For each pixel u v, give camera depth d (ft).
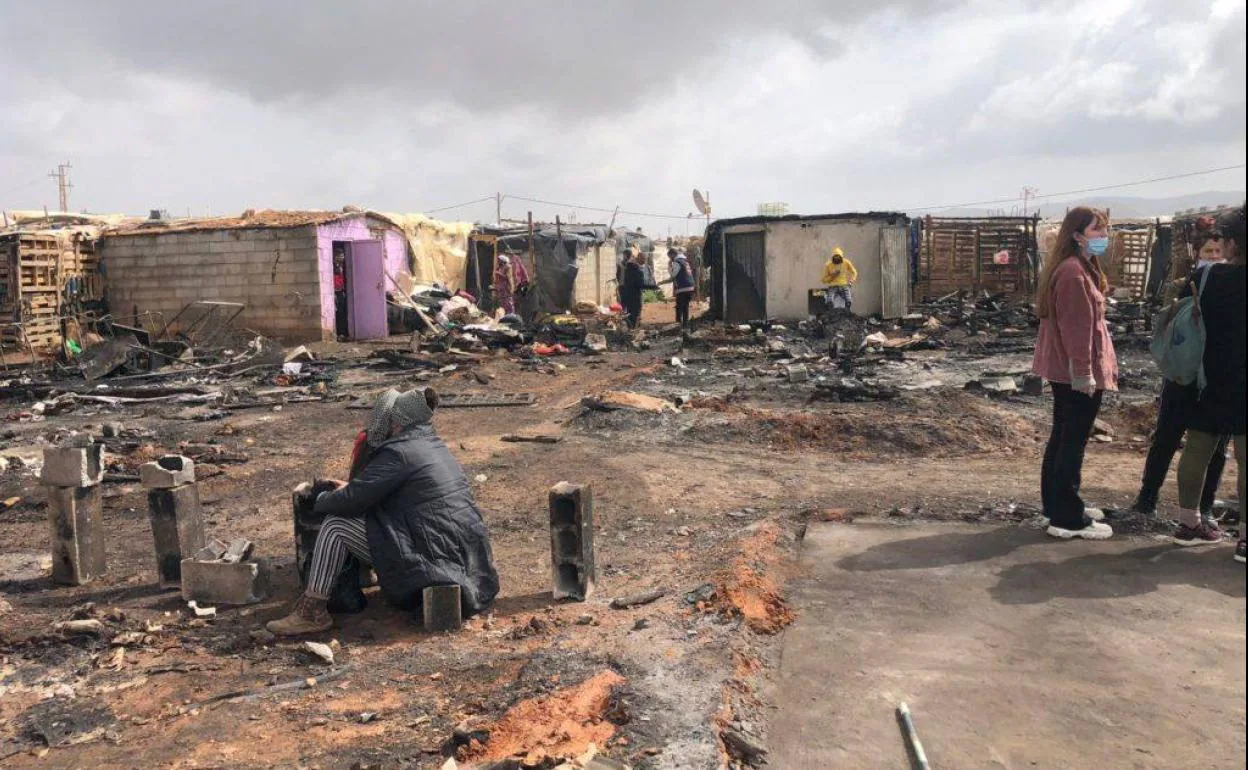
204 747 11.09
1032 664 12.19
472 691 12.26
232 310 69.15
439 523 15.17
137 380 51.47
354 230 72.69
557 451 29.40
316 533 16.42
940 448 27.37
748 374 44.93
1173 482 21.94
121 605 16.47
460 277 89.51
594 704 11.35
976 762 10.03
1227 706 10.92
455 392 44.32
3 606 16.05
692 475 25.31
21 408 43.70
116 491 25.68
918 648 12.84
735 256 77.56
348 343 66.90
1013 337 58.59
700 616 14.06
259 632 14.76
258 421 37.60
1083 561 15.87
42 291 64.28
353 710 11.91
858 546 17.31
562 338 63.52
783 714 11.30
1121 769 9.81
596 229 103.14
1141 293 85.76
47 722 11.89
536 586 16.96
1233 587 14.47
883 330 65.36
